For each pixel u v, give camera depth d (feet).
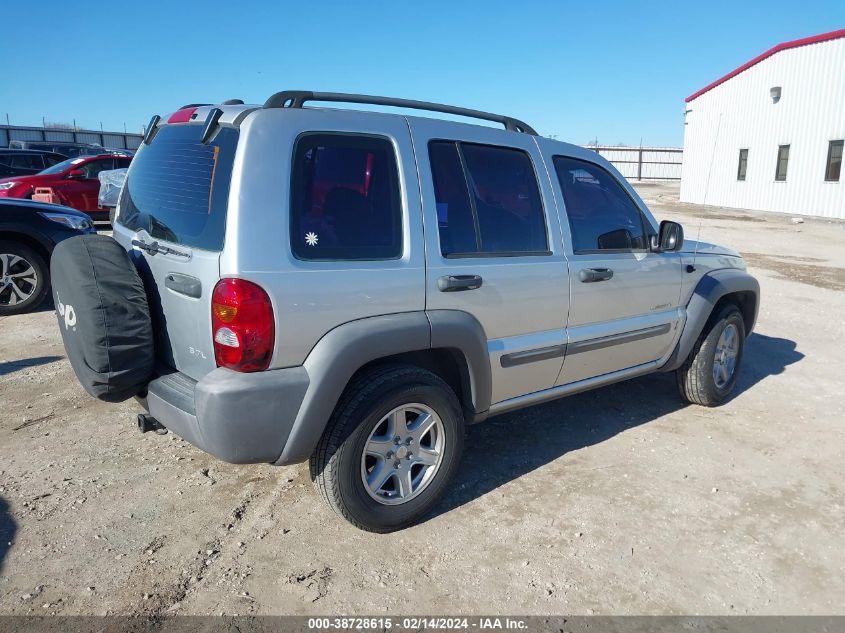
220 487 11.96
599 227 13.46
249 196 8.86
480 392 11.34
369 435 9.91
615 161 175.63
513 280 11.51
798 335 23.81
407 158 10.50
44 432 14.01
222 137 9.46
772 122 85.66
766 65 86.33
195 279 9.12
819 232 61.82
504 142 12.09
